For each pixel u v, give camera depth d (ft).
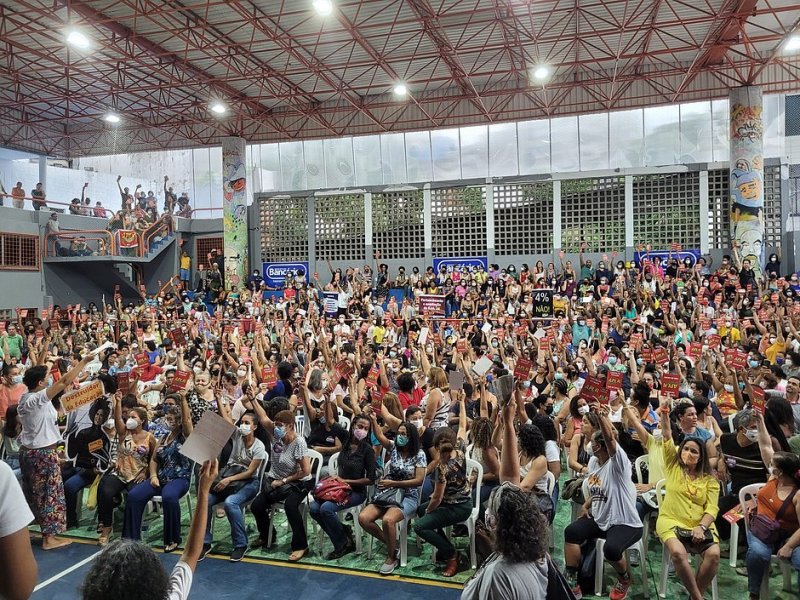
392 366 31.86
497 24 53.21
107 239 71.20
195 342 43.42
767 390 22.47
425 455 18.99
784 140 68.95
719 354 27.76
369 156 78.89
